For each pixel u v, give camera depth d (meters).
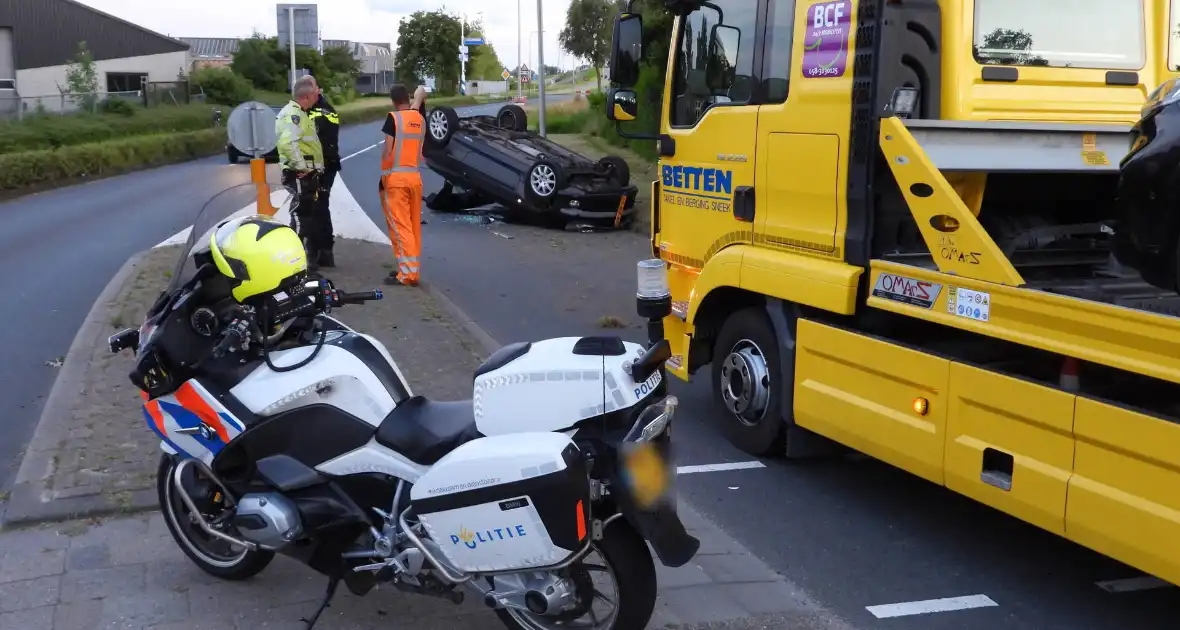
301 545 3.86
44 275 11.62
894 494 5.63
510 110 19.12
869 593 4.48
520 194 16.06
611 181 16.44
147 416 4.07
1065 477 3.82
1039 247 5.08
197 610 4.07
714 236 6.23
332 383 3.80
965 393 4.27
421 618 4.05
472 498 3.41
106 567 4.41
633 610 3.56
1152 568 3.53
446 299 10.11
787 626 4.13
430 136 17.09
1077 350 3.76
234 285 3.77
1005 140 4.75
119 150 26.83
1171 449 3.42
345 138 38.06
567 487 3.32
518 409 3.60
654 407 3.49
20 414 6.84
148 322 4.04
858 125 4.94
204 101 47.41
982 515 5.36
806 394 5.34
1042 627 4.20
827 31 5.14
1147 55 5.52
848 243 5.05
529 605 3.51
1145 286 4.26
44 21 47.50
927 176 4.44
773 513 5.35
